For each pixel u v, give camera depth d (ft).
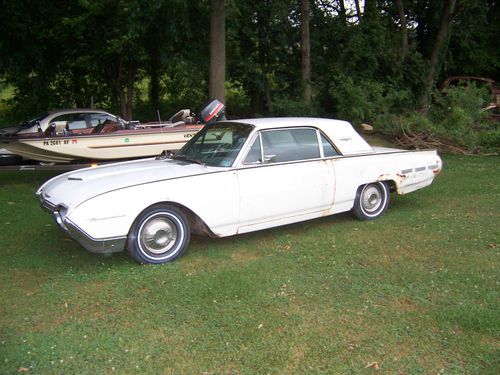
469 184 29.17
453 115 47.16
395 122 47.34
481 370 10.21
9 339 11.68
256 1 57.62
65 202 15.52
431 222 20.99
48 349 11.18
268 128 18.58
